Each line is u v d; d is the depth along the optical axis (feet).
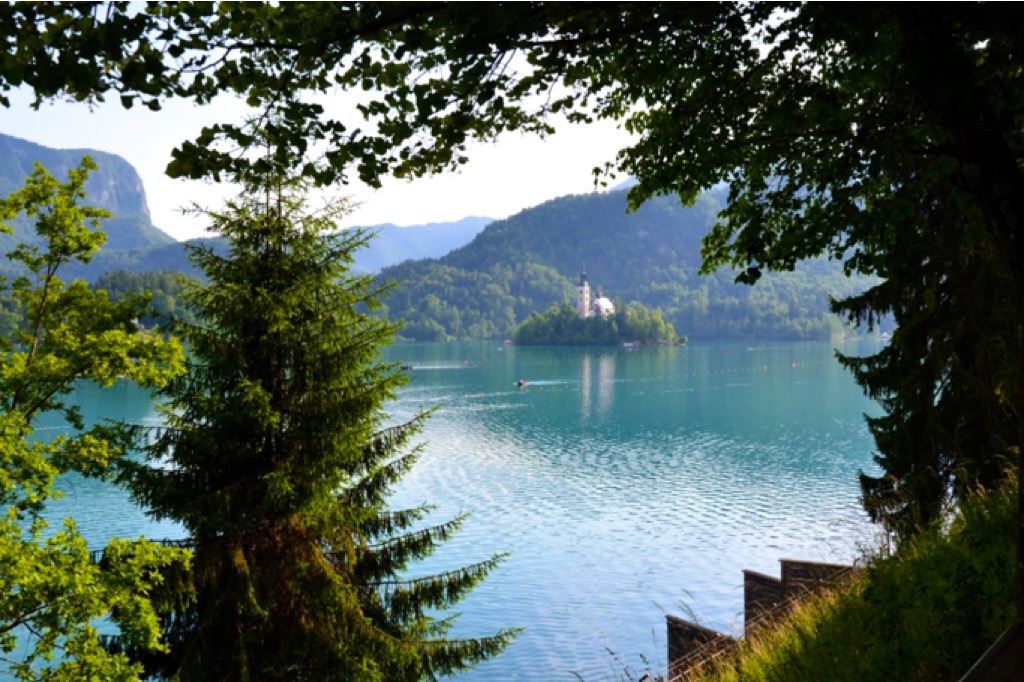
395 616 54.39
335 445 50.67
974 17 14.29
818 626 24.67
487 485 274.16
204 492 49.52
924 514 34.04
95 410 411.75
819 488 255.09
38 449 43.78
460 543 208.74
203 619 46.68
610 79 18.02
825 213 20.90
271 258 52.08
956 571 20.67
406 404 483.92
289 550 49.11
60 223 48.62
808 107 18.33
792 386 570.87
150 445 49.57
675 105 18.85
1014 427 56.18
